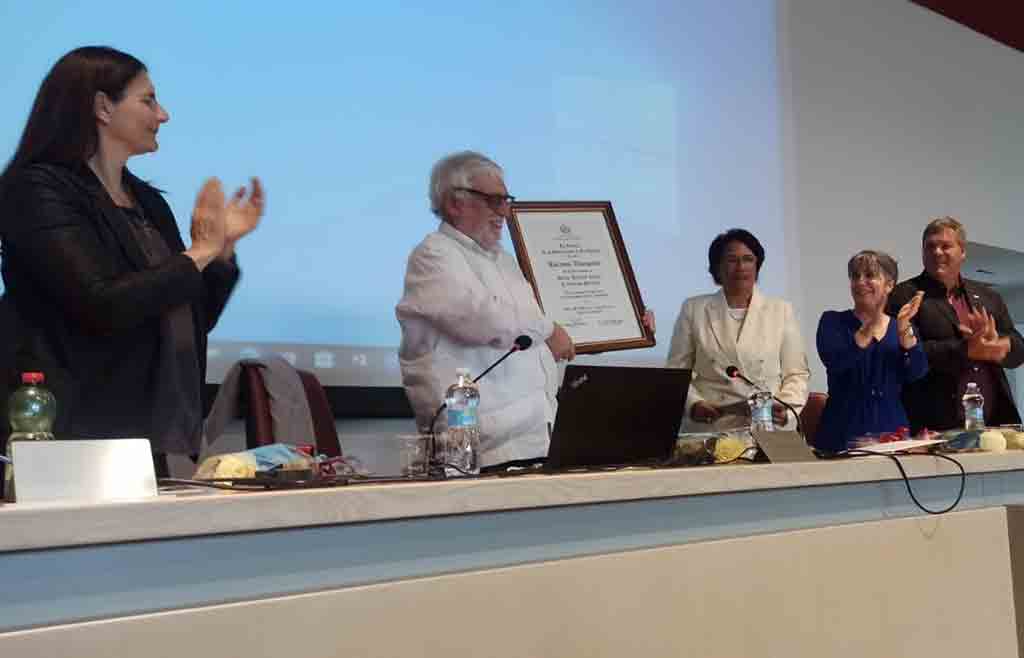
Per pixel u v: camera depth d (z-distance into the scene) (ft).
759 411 8.86
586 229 9.93
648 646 4.70
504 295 7.82
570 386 5.46
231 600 3.53
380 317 11.32
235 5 10.55
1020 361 11.09
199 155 10.18
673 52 14.47
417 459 6.00
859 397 9.81
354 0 11.44
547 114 13.03
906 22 18.26
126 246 5.98
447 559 4.15
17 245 5.68
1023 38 20.70
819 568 5.60
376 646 3.75
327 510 3.70
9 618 3.08
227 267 6.72
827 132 16.51
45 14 9.32
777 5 15.88
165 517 3.32
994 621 6.73
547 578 4.32
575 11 13.47
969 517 6.66
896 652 6.02
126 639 3.19
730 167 14.94
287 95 10.84
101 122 6.18
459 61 12.27
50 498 3.47
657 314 13.88
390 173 11.52
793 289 15.55
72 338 5.81
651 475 4.86
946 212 18.84
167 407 6.08
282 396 8.96
